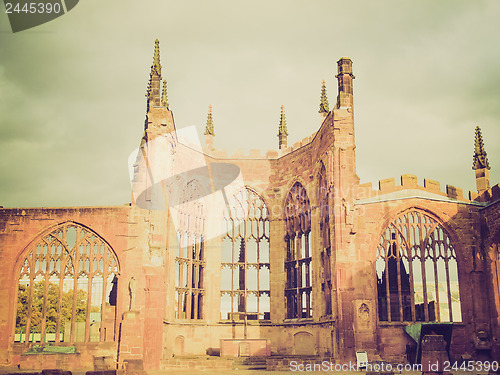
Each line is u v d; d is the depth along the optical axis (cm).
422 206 5597
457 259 5647
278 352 6391
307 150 6538
